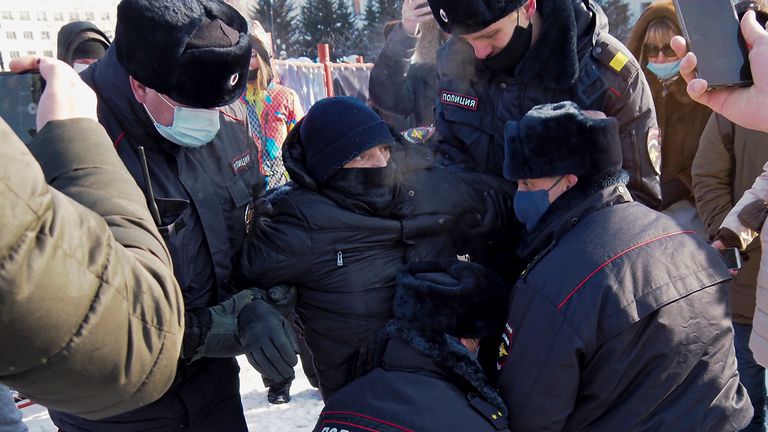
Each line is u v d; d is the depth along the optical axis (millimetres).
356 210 1542
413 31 2527
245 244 1603
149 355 786
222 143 1586
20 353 662
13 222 614
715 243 2062
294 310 1666
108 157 892
